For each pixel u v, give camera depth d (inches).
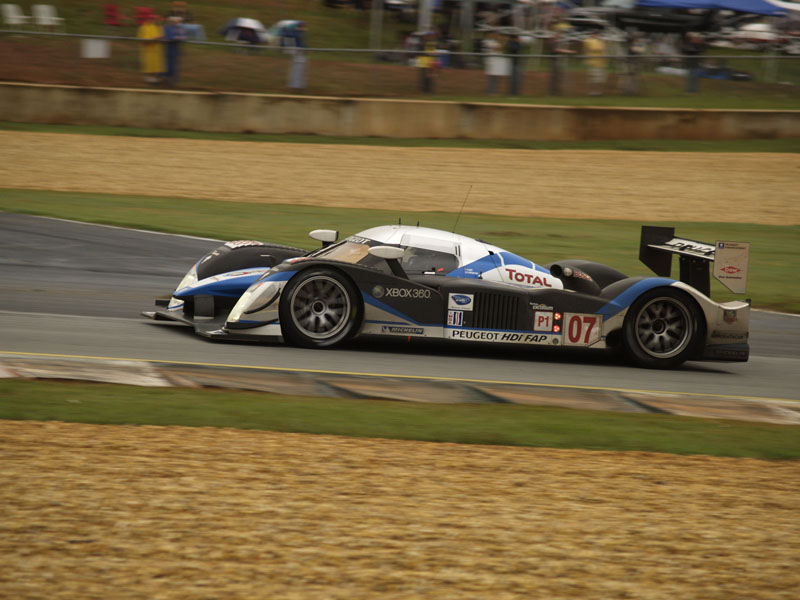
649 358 1139.9
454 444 735.1
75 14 4899.1
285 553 495.2
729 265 1136.2
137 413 744.3
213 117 3587.6
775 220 2645.2
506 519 568.7
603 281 1205.1
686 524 581.9
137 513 536.4
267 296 1060.5
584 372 1090.7
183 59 3735.2
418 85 3846.0
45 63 3698.3
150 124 3587.6
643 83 3929.6
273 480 612.1
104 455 637.9
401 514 565.6
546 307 1108.5
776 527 586.9
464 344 1224.2
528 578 483.5
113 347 1005.2
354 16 5369.1
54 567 460.1
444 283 1096.2
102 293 1427.2
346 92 3828.7
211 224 2103.8
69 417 722.2
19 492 554.6
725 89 3964.1
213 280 1159.6
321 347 1074.7
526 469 679.7
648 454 746.8
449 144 3567.9
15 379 816.9
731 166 3356.3
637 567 507.2
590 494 630.5
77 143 3161.9
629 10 4197.8
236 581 458.3
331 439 721.0
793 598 479.2
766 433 834.2
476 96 3880.4
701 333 1141.7
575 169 3208.7
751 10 4197.8
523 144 3612.2
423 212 2445.9
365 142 3540.8
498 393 920.3
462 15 4399.6
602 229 2324.1
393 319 1080.2
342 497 588.7
